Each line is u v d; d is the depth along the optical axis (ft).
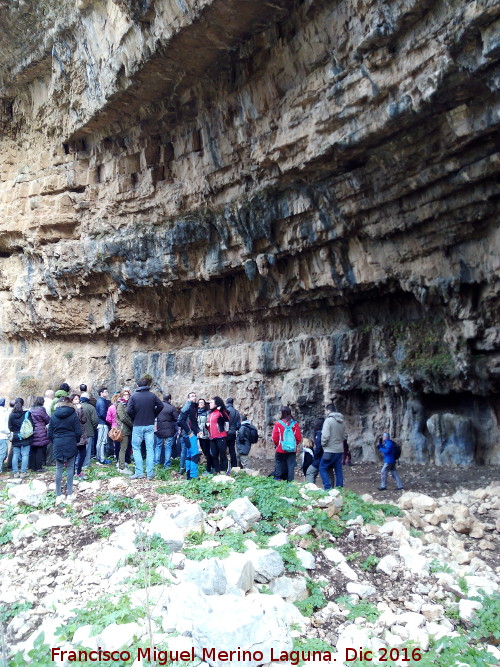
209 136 50.03
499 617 17.42
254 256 52.21
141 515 24.08
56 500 26.96
